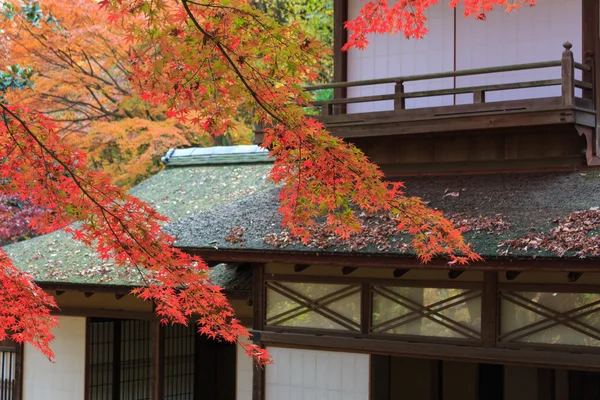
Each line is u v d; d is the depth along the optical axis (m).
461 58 8.41
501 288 6.82
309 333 7.70
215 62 4.59
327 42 16.67
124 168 14.48
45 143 5.36
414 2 7.66
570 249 5.88
